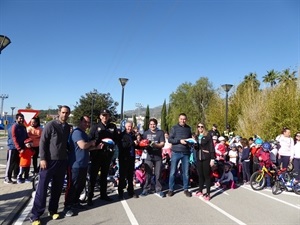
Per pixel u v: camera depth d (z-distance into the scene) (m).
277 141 10.58
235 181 10.77
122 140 7.34
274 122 19.70
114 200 7.27
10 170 8.69
